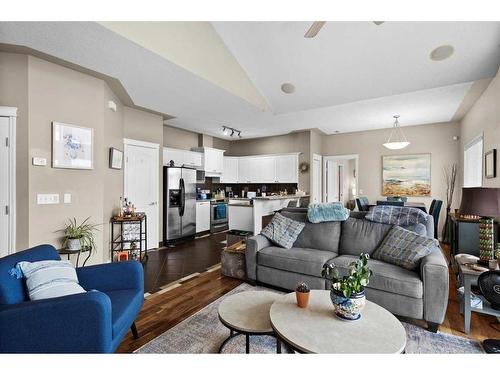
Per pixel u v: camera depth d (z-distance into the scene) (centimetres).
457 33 278
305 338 139
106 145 360
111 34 230
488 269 208
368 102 450
